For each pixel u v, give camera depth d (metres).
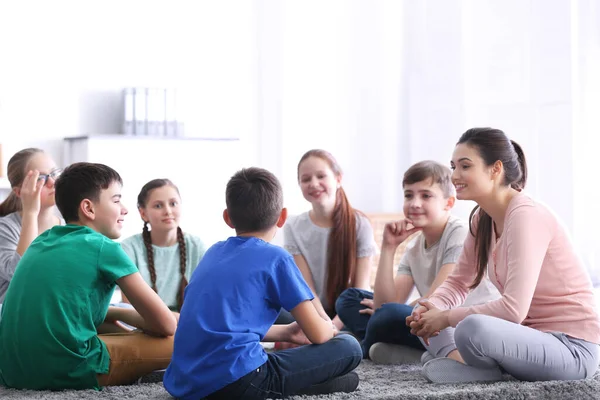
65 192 2.09
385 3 4.94
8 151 4.38
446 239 2.50
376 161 4.98
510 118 4.18
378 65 4.96
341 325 2.70
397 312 2.37
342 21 4.99
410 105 4.88
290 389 1.83
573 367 2.01
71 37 4.51
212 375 1.74
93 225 2.11
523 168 2.16
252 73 4.91
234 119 4.88
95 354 2.00
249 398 1.77
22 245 2.40
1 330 2.04
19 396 1.90
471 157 2.08
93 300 2.00
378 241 4.41
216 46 4.84
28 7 4.41
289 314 2.67
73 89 4.52
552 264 2.04
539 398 1.88
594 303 2.06
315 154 2.81
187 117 4.79
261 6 4.90
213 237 4.50
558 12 3.93
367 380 2.12
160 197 2.66
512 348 1.96
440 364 2.06
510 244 2.02
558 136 3.94
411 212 2.50
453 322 2.03
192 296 1.82
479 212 2.21
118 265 2.00
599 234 3.85
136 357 2.08
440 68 4.60
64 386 1.99
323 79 4.99
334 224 2.80
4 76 4.36
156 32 4.71
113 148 4.24
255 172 1.93
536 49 4.04
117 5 4.61
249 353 1.77
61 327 1.95
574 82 3.88
